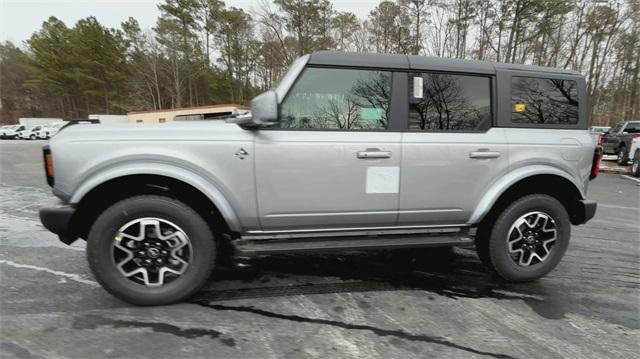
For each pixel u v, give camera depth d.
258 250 2.60
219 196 2.51
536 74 2.94
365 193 2.69
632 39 24.70
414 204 2.79
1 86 58.19
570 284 3.14
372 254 3.81
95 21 45.59
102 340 2.17
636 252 4.02
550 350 2.16
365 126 2.68
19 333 2.23
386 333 2.30
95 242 2.40
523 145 2.90
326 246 2.69
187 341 2.18
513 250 3.03
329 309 2.61
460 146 2.78
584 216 3.15
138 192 2.56
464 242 2.91
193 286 2.60
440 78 2.79
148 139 2.42
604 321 2.52
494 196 2.85
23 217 5.13
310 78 2.60
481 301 2.79
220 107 24.80
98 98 48.69
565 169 3.00
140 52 41.38
